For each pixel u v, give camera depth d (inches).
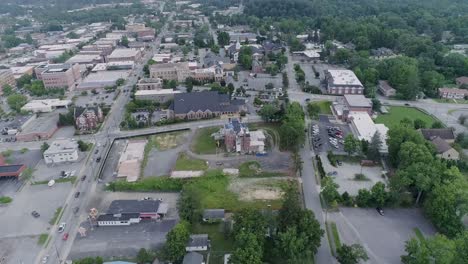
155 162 6653.5
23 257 4534.9
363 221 4960.6
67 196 5767.7
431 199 4877.0
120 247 4628.4
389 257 4328.3
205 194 5654.5
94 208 5383.9
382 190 5177.2
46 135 7824.8
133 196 5728.3
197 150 7037.4
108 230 4968.0
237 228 4409.5
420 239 4507.9
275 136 7500.0
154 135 7755.9
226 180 5999.0
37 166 6712.6
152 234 4852.4
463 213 4525.1
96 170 6501.0
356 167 6348.4
